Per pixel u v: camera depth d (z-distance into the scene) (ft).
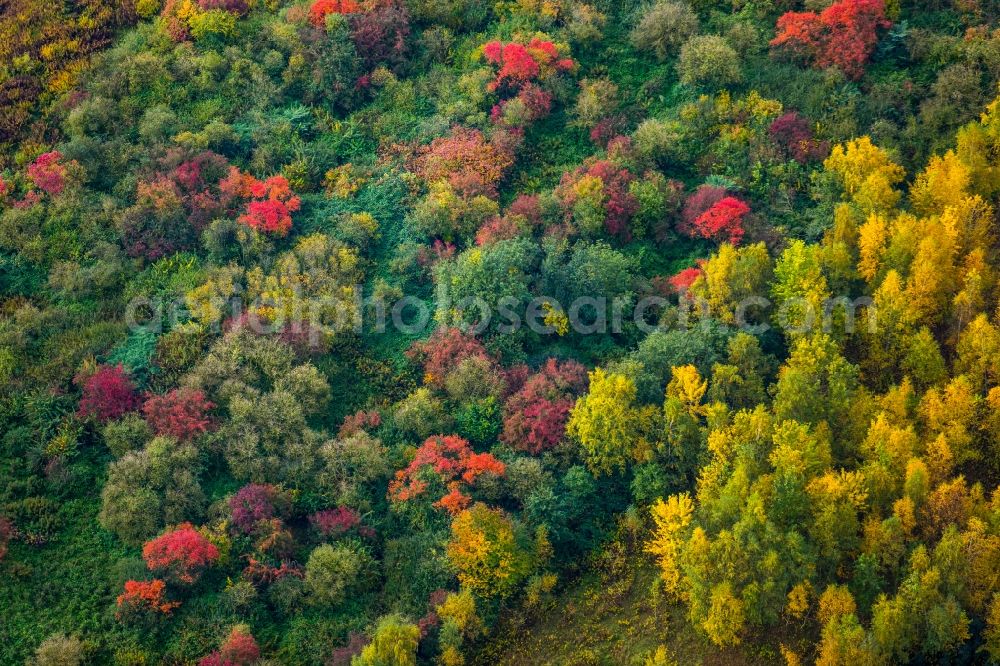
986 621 229.86
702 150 332.39
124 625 243.81
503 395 280.10
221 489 266.77
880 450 252.01
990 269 290.35
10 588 248.73
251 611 248.52
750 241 305.12
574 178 320.09
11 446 270.05
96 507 263.29
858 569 236.84
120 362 284.82
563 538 259.19
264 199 315.78
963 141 310.24
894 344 279.49
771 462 250.37
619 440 264.52
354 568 251.19
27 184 318.24
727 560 234.79
